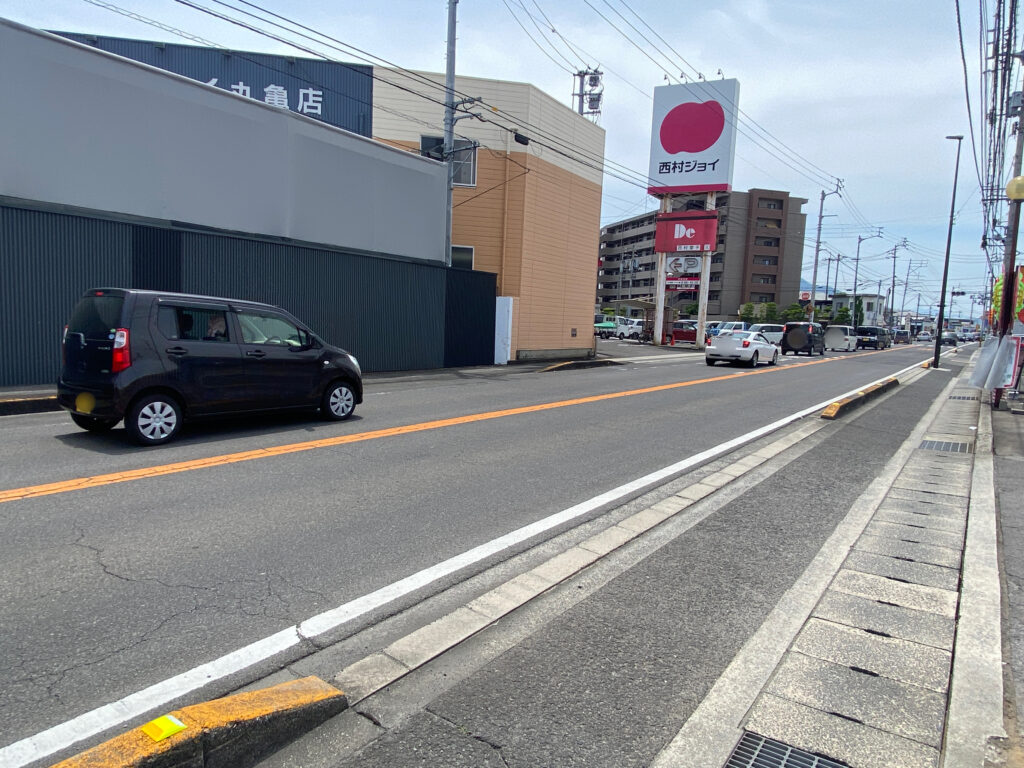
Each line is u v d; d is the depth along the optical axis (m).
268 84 20.50
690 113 37.03
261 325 8.30
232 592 3.80
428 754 2.51
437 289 18.03
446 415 10.02
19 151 10.74
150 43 20.30
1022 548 4.90
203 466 6.45
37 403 9.44
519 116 21.47
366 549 4.54
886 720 2.78
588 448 8.12
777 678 3.09
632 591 4.05
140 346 7.10
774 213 76.94
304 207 15.08
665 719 2.77
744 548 4.85
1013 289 12.88
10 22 10.52
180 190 12.85
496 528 5.08
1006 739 2.66
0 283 10.27
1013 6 10.58
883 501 6.23
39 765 2.35
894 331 77.81
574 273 24.61
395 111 20.69
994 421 11.54
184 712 2.42
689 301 82.06
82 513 4.99
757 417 11.37
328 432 8.36
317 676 3.03
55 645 3.16
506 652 3.30
